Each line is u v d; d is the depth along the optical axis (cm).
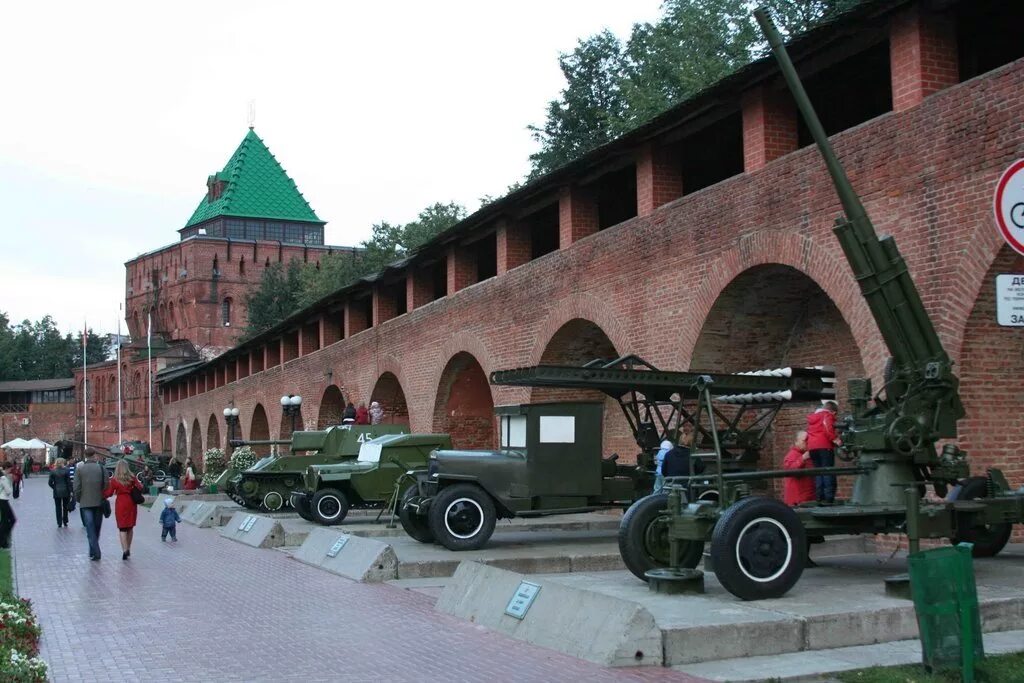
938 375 1035
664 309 1872
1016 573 1066
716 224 1731
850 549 1367
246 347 5053
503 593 1021
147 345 8056
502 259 2530
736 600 948
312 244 8494
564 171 2105
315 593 1269
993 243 1242
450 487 1521
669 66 3747
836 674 770
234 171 8612
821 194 1504
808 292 1752
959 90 1297
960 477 1066
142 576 1498
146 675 841
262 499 2653
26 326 13450
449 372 2869
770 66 1562
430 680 793
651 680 766
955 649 743
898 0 1347
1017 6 1544
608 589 1037
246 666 865
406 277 3272
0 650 807
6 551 1911
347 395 3666
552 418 1547
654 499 1076
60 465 2600
